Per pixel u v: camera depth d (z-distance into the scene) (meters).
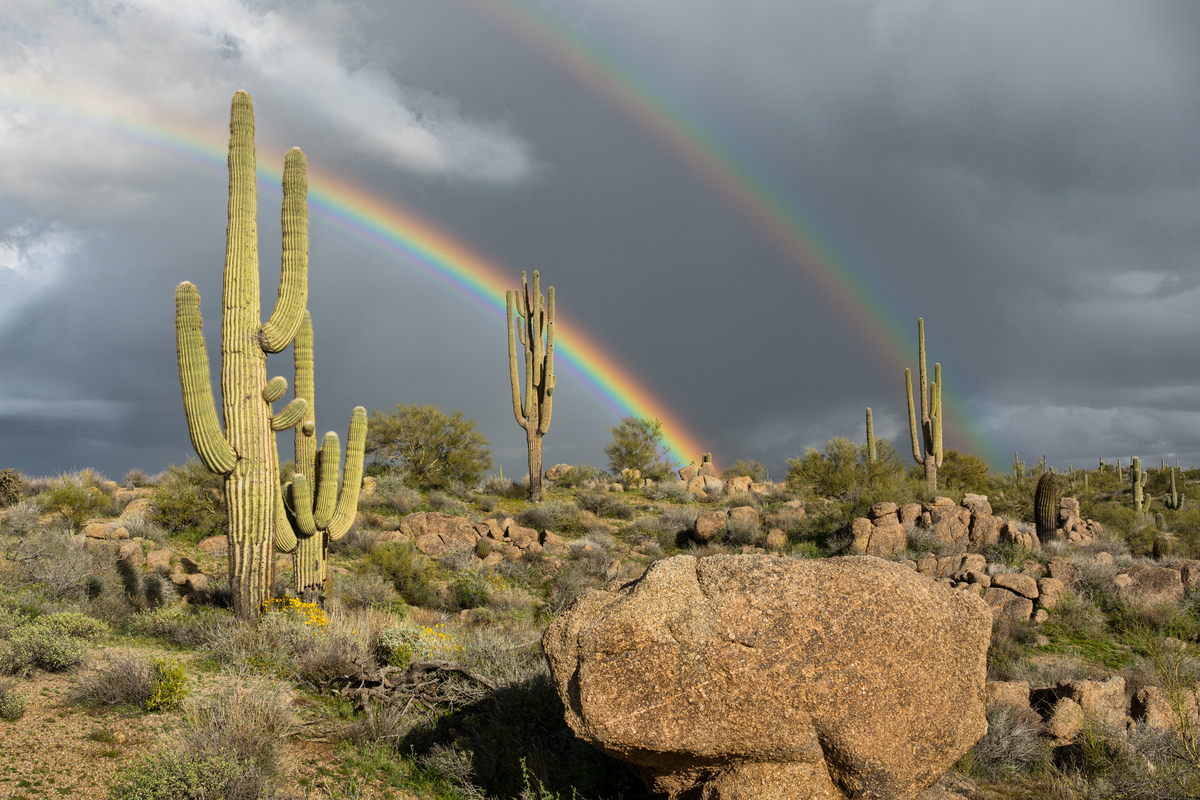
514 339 31.25
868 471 29.44
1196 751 6.35
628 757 4.93
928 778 4.84
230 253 12.02
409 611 15.67
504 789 6.28
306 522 13.16
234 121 12.16
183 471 21.47
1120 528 26.39
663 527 25.36
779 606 4.89
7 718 6.61
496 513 26.78
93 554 14.70
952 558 16.47
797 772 4.69
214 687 8.12
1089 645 13.25
